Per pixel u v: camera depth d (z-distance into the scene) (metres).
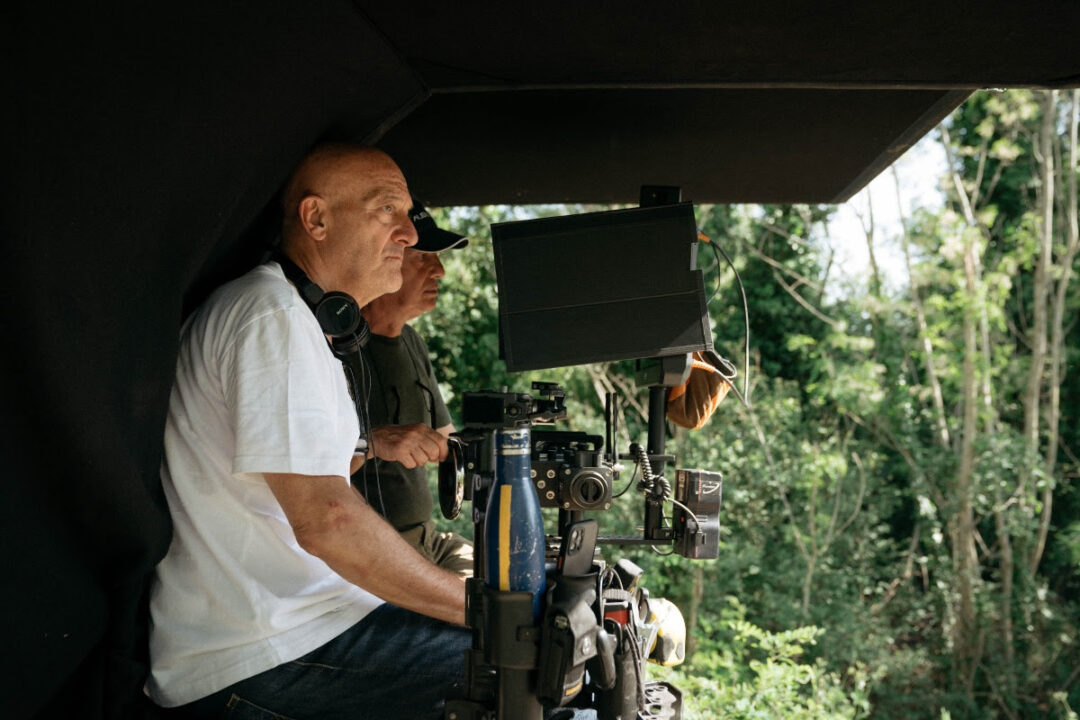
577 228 2.49
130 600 1.93
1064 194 13.07
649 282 2.50
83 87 1.64
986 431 12.09
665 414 2.67
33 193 1.55
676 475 2.58
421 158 3.55
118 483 1.78
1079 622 11.45
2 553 1.62
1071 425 13.34
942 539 11.84
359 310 2.30
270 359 2.00
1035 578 11.68
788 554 11.11
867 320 12.80
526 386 11.23
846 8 2.32
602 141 3.41
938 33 2.46
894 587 11.82
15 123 1.52
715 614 10.14
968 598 11.16
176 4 1.79
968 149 12.20
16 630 1.66
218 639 2.04
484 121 3.22
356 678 2.09
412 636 2.15
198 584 2.06
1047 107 12.03
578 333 2.48
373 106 2.62
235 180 2.08
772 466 10.90
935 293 12.38
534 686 1.74
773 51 2.58
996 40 2.49
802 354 12.60
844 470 11.07
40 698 1.75
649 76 2.76
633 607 2.06
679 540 2.52
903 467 12.00
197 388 2.06
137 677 1.97
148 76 1.77
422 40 2.51
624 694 1.92
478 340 11.40
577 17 2.38
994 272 12.38
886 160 3.57
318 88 2.30
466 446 1.96
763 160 3.60
